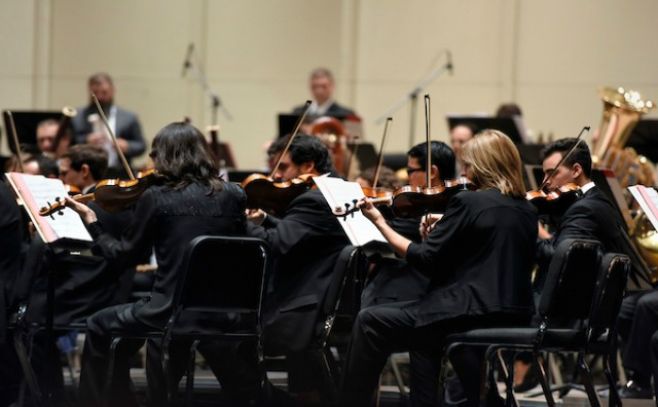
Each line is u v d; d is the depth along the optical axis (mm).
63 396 10508
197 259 8617
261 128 20938
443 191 9000
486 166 8781
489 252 8555
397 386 12766
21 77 21109
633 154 13297
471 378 8734
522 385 12023
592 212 9586
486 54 20281
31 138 15609
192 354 8836
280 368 10820
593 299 8328
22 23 21125
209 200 9039
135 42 21062
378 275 10016
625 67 19828
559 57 20047
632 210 12547
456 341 8500
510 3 20172
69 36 21141
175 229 8938
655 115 19453
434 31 20484
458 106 20312
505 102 20188
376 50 20688
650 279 10258
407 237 9797
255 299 8836
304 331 9352
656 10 19719
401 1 20594
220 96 20969
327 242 9562
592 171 10641
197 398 10891
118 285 10430
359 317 8789
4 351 10109
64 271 10266
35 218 8562
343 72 20750
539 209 9859
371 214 8609
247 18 21000
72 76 21109
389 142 20484
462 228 8531
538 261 9625
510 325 8609
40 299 10219
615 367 8711
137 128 17625
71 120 15961
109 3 21094
